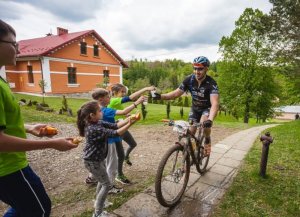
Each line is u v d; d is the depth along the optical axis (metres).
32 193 1.80
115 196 3.54
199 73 3.66
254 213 3.06
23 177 1.76
